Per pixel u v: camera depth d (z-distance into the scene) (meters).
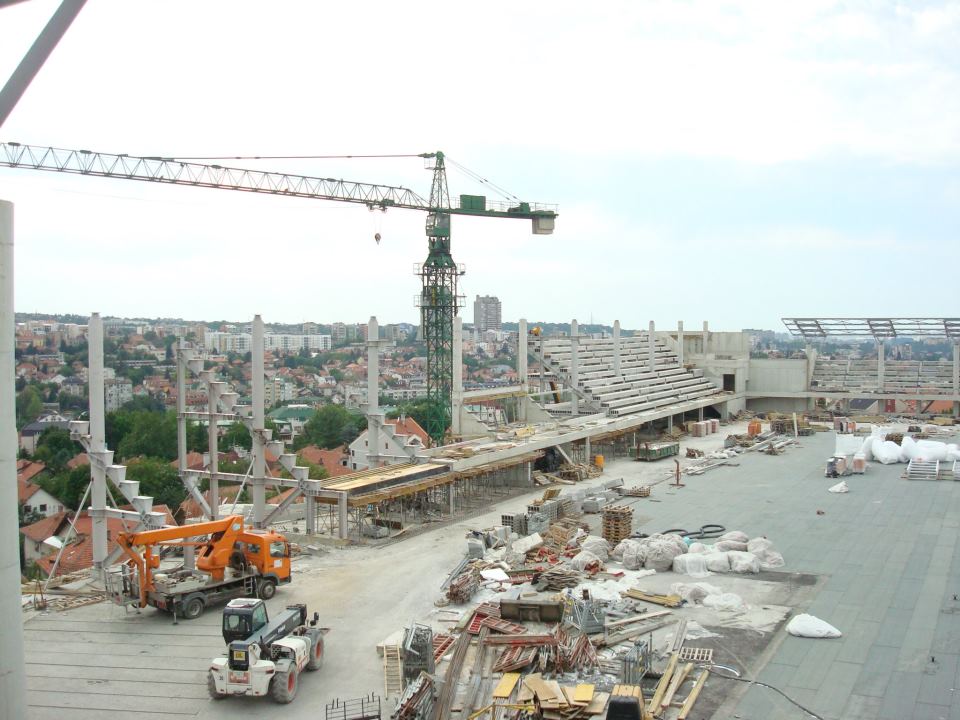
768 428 107.19
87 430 47.03
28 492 96.81
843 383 129.12
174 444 124.12
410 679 31.70
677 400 113.06
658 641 35.81
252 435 55.94
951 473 75.38
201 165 87.50
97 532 46.97
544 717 27.67
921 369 127.31
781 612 39.47
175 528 40.19
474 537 53.34
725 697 30.36
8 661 21.56
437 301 100.62
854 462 78.00
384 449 100.19
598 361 112.81
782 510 62.44
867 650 34.69
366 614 39.97
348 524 58.84
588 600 38.31
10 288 21.64
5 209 21.34
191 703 30.55
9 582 21.62
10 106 20.89
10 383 21.61
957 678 31.81
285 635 32.56
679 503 65.75
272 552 42.38
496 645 33.09
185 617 39.38
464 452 68.62
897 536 53.97
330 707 29.91
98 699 30.98
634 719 26.33
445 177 104.75
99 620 39.59
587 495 65.44
